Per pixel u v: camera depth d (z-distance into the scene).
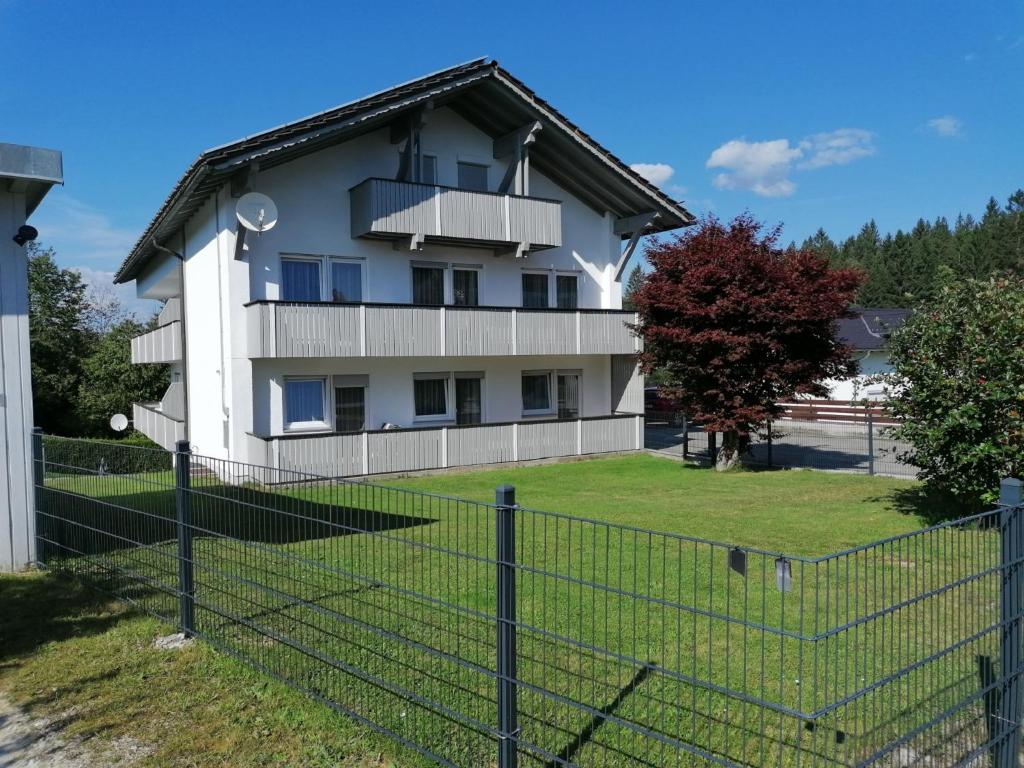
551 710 4.03
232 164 13.18
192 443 17.47
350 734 3.88
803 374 14.53
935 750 3.36
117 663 4.93
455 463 15.69
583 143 17.39
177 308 22.34
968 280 8.57
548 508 10.65
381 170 16.41
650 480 14.03
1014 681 3.27
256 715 4.16
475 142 17.95
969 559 3.83
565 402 19.48
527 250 17.61
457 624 4.91
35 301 32.84
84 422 29.56
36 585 6.89
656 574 6.63
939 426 8.05
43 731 4.07
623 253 20.02
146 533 6.00
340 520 8.03
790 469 15.13
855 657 2.65
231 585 5.64
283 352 13.84
